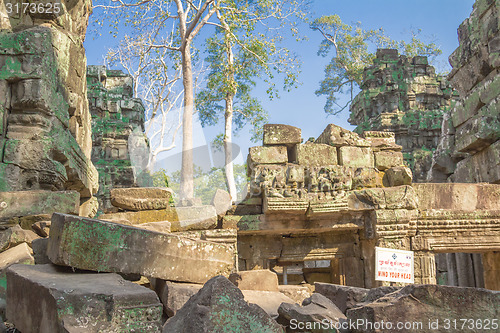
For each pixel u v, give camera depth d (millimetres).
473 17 14562
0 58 8180
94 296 2889
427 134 28516
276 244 9055
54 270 3660
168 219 7766
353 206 8539
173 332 2932
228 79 18812
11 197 7117
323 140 9469
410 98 29625
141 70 21719
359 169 8891
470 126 13742
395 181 9086
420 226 8719
